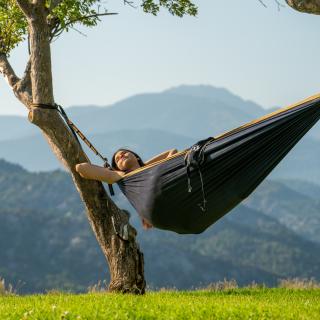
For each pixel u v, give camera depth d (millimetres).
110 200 18359
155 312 13398
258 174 14016
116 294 17688
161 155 16141
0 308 14227
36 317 12945
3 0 21609
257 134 13414
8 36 21250
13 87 19281
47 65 17062
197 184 13906
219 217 14680
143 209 14734
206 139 13750
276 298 21109
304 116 13414
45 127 17219
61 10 20344
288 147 13859
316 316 13844
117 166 15945
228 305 14508
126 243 18609
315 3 15977
